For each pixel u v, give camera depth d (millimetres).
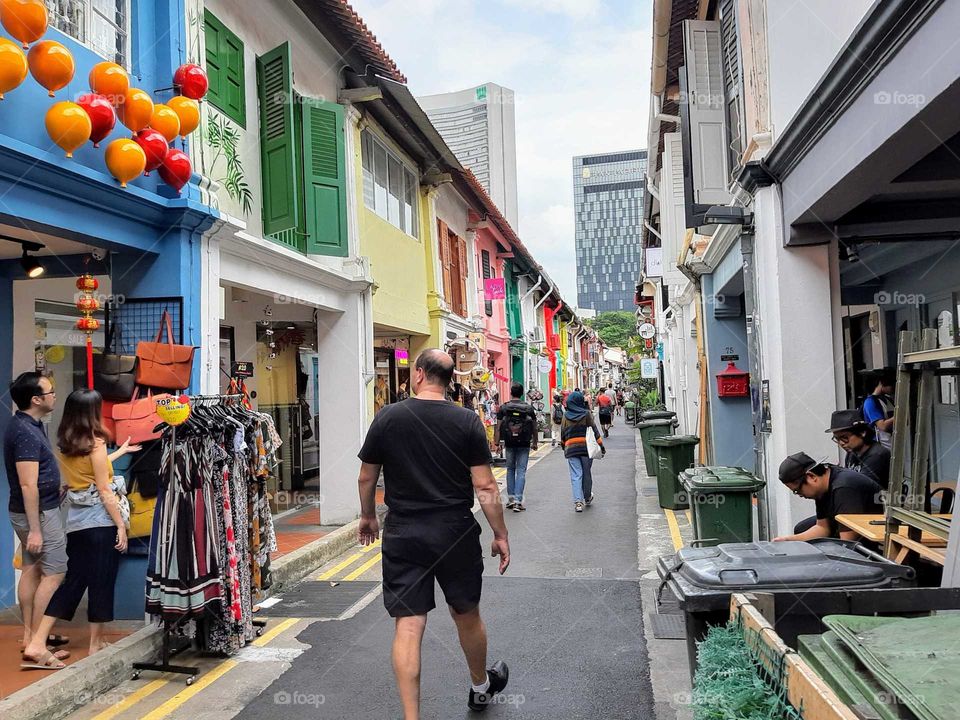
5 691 4312
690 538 8594
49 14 4992
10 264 6207
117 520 4863
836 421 5406
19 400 4793
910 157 4457
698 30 8375
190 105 5836
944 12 3420
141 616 5633
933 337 3746
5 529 6148
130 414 5434
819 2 6336
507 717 4113
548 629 5602
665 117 12312
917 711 1658
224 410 5363
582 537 8977
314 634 5676
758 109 6879
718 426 11836
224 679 4801
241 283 7117
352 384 9766
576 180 139875
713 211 7285
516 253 23656
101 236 5207
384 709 4293
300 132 8664
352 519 9641
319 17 8719
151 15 6027
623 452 20406
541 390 30344
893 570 3080
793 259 6516
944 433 8758
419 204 14023
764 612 2836
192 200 5770
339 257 9562
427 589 3762
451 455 3822
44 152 4461
